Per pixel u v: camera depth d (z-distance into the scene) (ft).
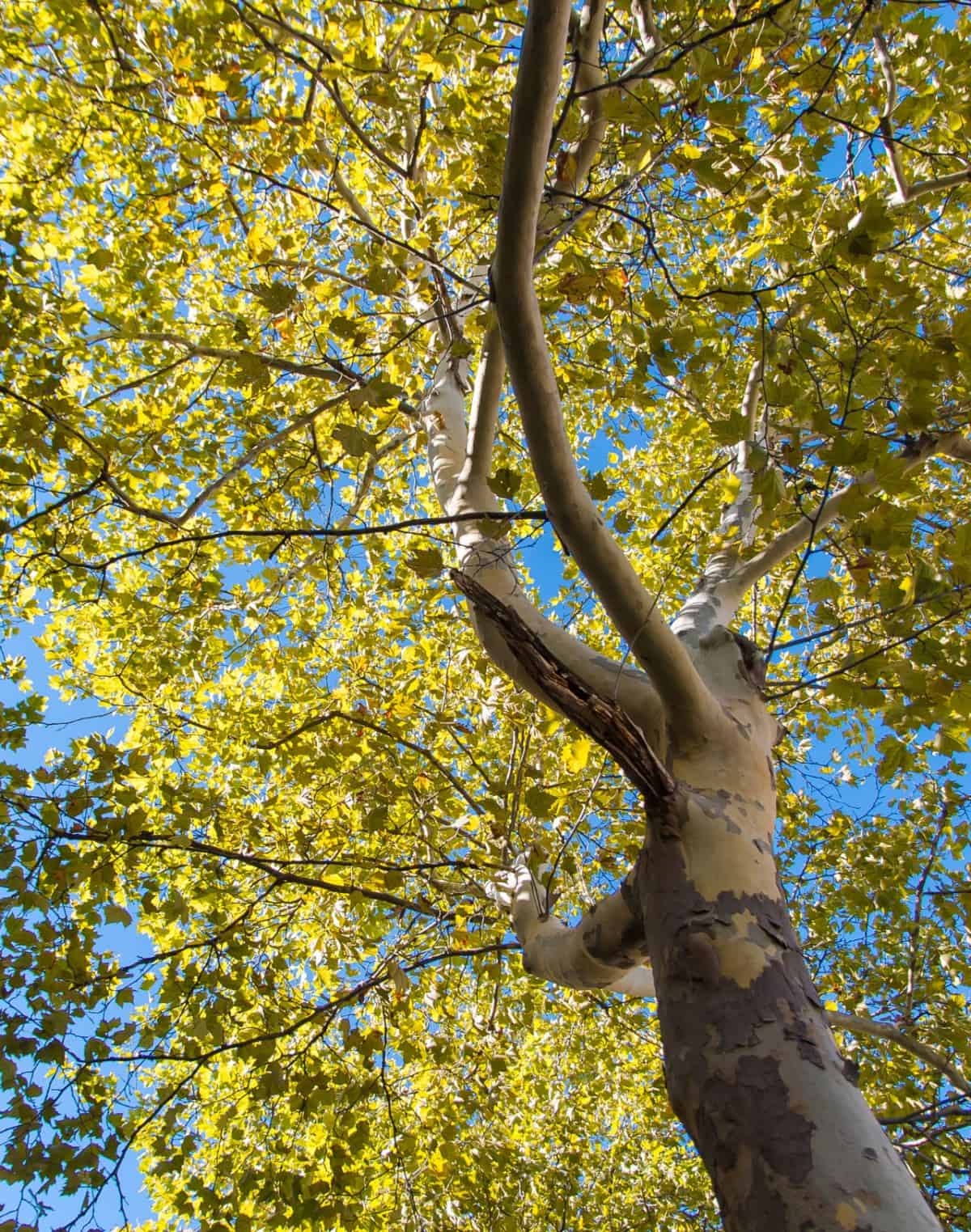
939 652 9.41
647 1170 25.53
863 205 12.61
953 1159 15.33
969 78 12.34
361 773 15.79
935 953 17.46
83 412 16.07
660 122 9.39
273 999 13.98
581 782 15.99
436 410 14.61
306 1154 16.53
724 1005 6.45
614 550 7.38
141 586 22.03
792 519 11.62
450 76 17.95
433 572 8.54
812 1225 5.16
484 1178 17.17
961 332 8.82
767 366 10.49
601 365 12.11
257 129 14.85
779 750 18.84
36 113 19.21
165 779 19.16
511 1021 17.38
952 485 20.10
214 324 20.34
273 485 18.22
